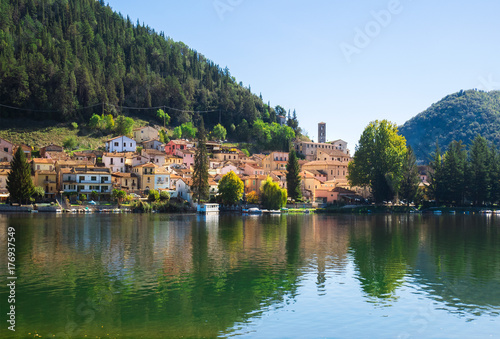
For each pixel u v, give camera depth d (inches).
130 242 3169.3
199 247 3029.0
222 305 1766.7
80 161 6929.1
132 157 7367.1
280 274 2267.5
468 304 1817.2
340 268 2433.6
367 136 7263.8
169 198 6481.3
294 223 4928.6
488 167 7849.4
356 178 7386.8
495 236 3907.5
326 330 1529.3
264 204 6865.2
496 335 1508.4
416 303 1820.9
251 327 1547.7
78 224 4165.8
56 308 1706.4
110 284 2036.2
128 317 1625.2
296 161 7544.3
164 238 3410.4
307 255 2795.3
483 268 2472.9
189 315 1651.1
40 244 3011.8
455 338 1485.0
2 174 5999.0
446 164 7810.0
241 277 2196.1
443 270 2418.8
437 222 5388.8
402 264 2566.4
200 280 2128.4
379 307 1768.0
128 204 6082.7
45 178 6127.0
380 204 7436.0
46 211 5536.4
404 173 7362.2
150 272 2272.4
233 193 6604.3
